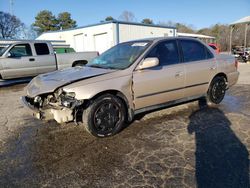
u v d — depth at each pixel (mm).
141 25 20094
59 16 54312
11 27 48875
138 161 2855
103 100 3432
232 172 2566
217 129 3762
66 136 3674
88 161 2898
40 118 3307
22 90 7867
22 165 2848
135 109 3824
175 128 3848
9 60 8578
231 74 5270
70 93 3201
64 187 2412
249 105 5152
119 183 2443
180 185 2375
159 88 3971
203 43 4848
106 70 3680
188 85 4422
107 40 19047
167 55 4172
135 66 3727
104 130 3512
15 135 3775
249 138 3398
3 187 2426
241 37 35938
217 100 5113
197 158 2879
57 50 16578
